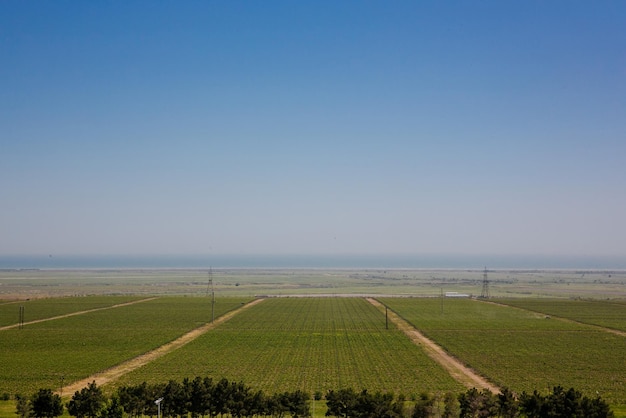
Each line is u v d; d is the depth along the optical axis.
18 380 94.31
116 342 130.25
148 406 70.44
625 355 116.06
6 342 130.38
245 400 71.06
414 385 90.56
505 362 108.69
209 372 99.19
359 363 107.19
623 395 85.25
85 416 71.12
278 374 97.75
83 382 93.06
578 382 93.44
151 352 119.31
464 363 107.88
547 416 65.88
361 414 68.56
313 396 83.44
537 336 139.75
